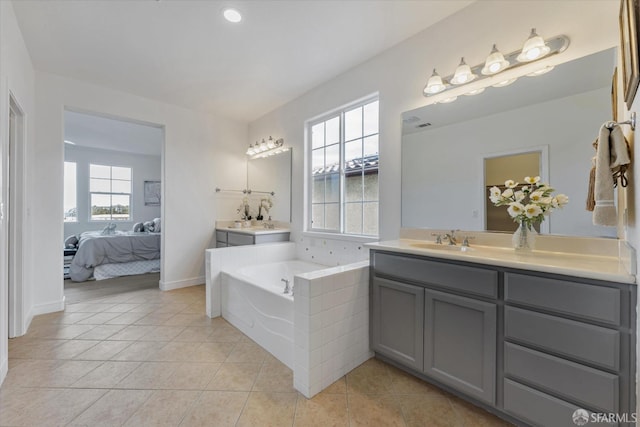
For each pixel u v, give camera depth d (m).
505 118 1.91
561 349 1.25
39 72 2.98
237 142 4.64
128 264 4.83
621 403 1.11
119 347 2.29
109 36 2.42
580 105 1.63
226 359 2.12
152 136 5.59
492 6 1.98
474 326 1.54
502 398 1.44
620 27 1.30
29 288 2.78
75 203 6.65
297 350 1.76
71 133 5.38
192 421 1.49
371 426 1.47
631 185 1.23
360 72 2.89
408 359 1.84
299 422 1.50
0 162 1.78
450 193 2.18
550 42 1.71
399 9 2.12
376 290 2.03
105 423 1.47
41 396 1.68
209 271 2.93
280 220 4.03
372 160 2.96
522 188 1.81
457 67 2.07
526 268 1.35
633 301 1.10
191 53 2.69
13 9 2.07
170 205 3.96
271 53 2.69
